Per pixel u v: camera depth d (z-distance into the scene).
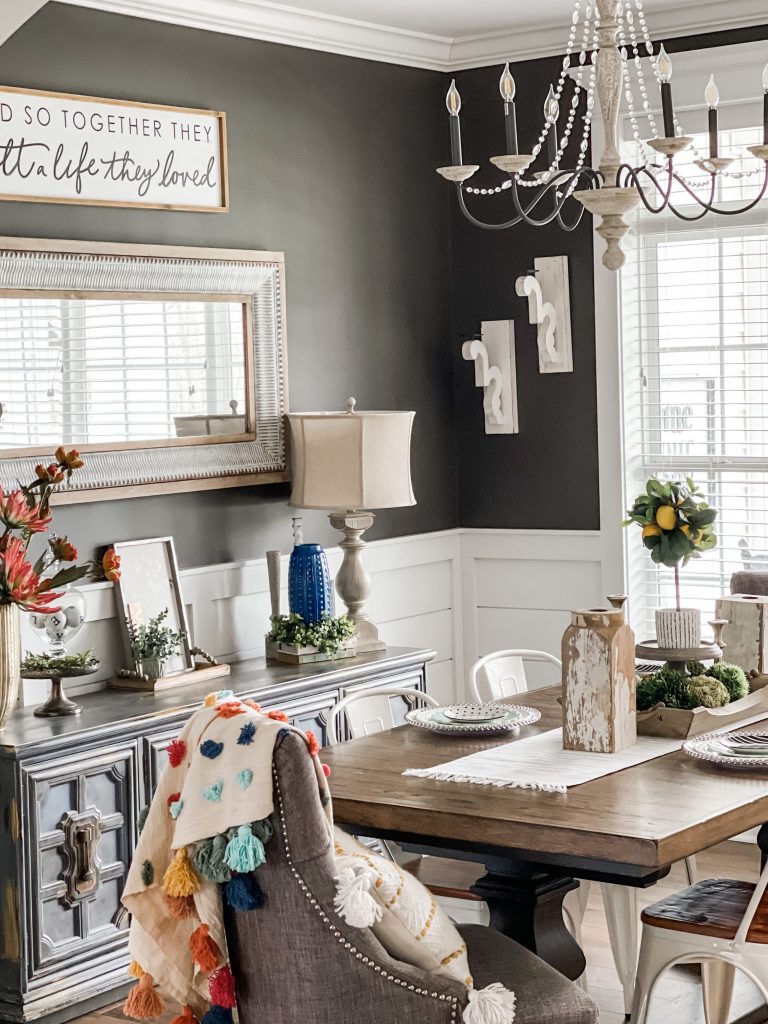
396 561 5.71
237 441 4.96
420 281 5.85
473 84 5.87
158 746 4.12
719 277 5.44
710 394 5.51
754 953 2.87
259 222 5.11
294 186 5.25
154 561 4.66
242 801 2.37
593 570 5.74
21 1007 3.76
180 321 4.76
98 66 4.53
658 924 2.99
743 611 3.81
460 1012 2.44
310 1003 2.43
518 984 2.67
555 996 2.65
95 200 4.48
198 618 4.85
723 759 3.00
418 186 5.83
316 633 4.85
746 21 5.19
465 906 3.44
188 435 4.80
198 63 4.87
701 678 3.42
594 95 5.52
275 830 2.38
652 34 5.38
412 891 2.58
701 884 3.25
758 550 5.46
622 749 3.21
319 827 2.38
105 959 3.97
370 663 4.82
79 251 4.38
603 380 5.62
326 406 5.41
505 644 5.99
